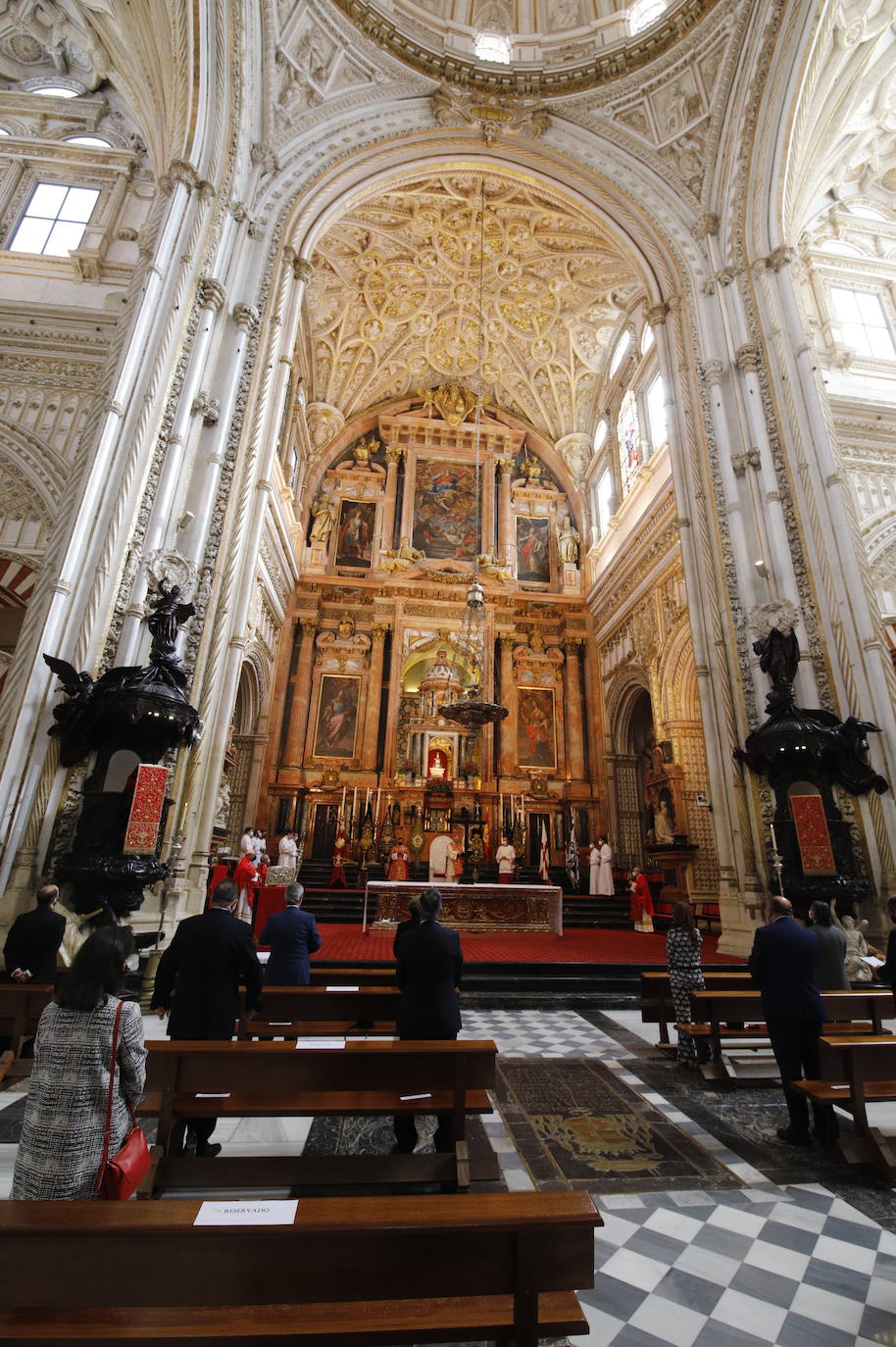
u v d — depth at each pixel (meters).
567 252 19.31
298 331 19.72
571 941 11.62
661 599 17.53
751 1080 5.03
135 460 9.09
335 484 23.91
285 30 12.87
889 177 15.23
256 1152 3.74
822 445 10.67
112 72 13.57
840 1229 3.06
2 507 10.44
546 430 25.05
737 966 8.53
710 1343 2.34
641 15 15.01
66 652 8.15
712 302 12.91
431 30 14.96
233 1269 1.68
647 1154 3.79
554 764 21.53
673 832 15.74
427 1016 3.70
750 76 12.61
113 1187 2.05
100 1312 1.77
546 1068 5.35
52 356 11.50
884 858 8.80
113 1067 2.22
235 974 3.73
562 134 14.86
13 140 13.60
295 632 21.56
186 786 9.03
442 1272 1.75
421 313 21.88
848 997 4.86
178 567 9.32
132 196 13.41
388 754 20.44
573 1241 1.81
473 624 22.22
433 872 14.89
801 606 10.27
